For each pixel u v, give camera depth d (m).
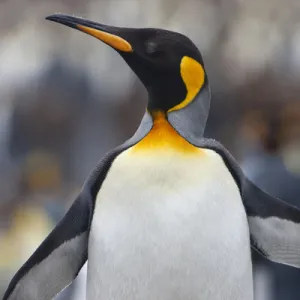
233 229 13.09
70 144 44.03
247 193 13.54
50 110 43.53
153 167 13.13
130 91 44.97
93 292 13.27
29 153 43.09
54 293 13.72
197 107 13.74
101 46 55.22
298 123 20.58
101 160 13.51
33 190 28.80
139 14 58.47
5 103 50.84
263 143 20.70
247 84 36.12
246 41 53.75
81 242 13.47
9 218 31.31
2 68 56.19
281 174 20.14
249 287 13.38
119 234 13.04
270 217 13.62
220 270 13.07
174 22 57.22
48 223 27.58
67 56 53.16
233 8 55.97
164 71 13.57
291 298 19.64
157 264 12.98
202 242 12.98
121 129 44.66
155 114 13.69
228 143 36.72
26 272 13.45
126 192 13.09
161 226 12.95
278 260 13.91
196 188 13.06
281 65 51.91
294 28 55.22
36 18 59.31
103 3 59.81
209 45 52.66
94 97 45.91
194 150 13.33
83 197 13.39
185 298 13.10
